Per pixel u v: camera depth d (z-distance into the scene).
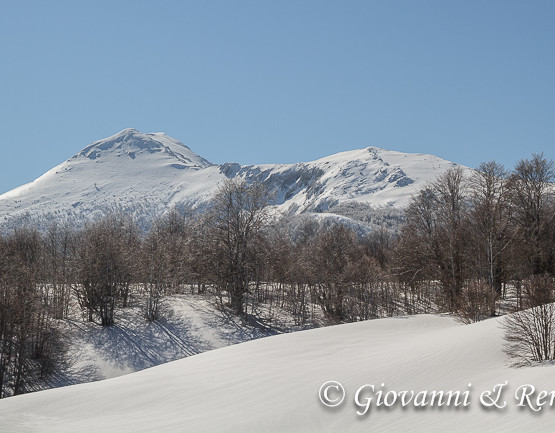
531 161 62.50
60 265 78.88
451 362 23.83
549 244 58.50
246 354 32.81
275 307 74.62
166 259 71.75
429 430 16.89
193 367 30.80
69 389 28.52
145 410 23.48
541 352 22.95
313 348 32.75
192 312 67.75
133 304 70.06
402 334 37.16
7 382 49.97
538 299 28.66
